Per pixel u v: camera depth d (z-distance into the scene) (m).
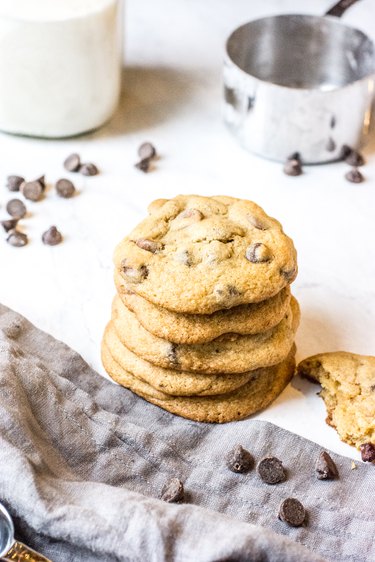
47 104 0.68
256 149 0.70
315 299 0.61
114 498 0.49
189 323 0.53
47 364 0.56
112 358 0.56
